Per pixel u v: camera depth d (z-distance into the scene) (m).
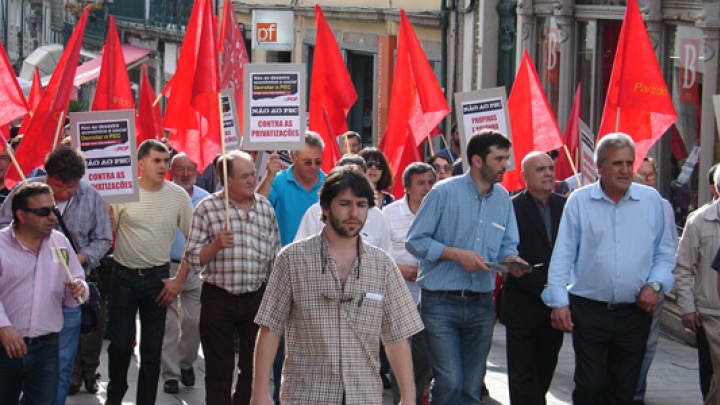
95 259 9.39
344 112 12.86
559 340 9.74
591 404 8.85
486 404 10.84
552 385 11.71
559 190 12.93
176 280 10.07
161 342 10.29
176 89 12.08
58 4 47.66
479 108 10.90
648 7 15.23
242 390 9.55
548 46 18.48
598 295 8.69
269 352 6.50
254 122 10.20
